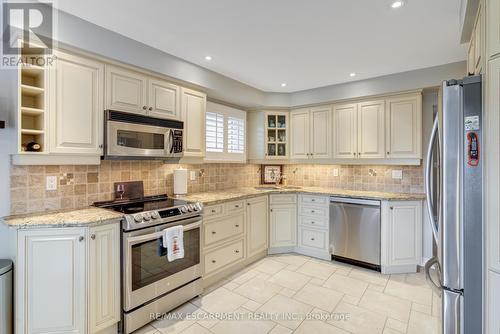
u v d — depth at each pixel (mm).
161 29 2129
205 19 1982
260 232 3502
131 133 2283
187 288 2443
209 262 2750
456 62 2793
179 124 2701
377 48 2480
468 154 1271
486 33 1213
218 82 3141
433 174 2984
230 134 3840
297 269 3178
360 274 3039
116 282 1952
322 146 3793
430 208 1684
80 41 1963
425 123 3199
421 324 2104
